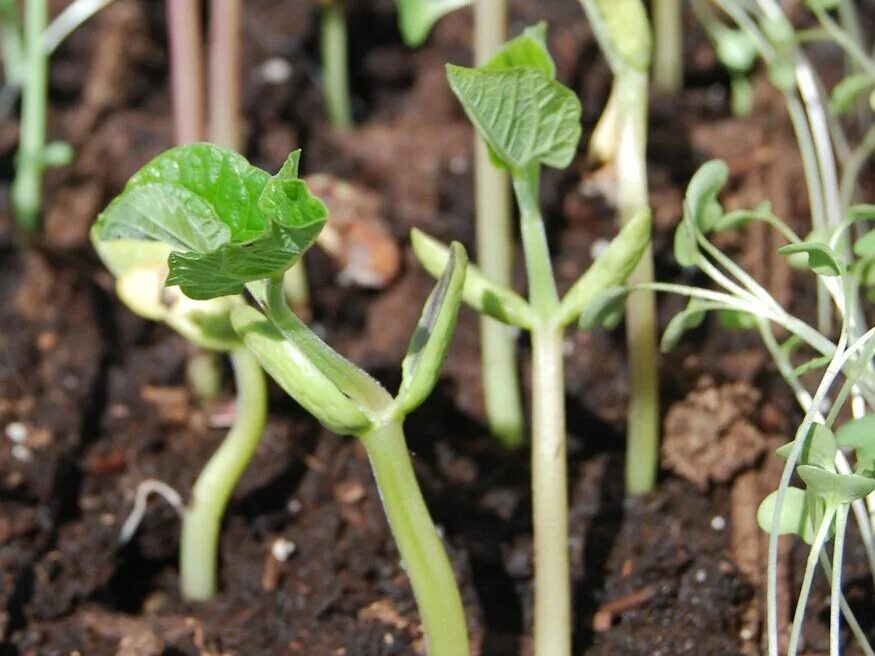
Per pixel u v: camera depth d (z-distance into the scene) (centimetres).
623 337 36
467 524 34
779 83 35
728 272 37
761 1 35
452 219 39
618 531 33
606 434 35
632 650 31
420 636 32
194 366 36
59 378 37
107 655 32
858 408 30
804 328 29
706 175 29
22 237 39
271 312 26
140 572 34
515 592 33
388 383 36
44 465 35
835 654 27
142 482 35
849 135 39
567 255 38
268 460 35
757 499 33
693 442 34
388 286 38
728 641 32
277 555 34
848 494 26
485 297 29
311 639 32
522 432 35
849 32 36
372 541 33
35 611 33
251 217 25
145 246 31
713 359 35
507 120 27
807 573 27
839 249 30
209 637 32
